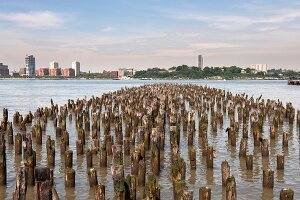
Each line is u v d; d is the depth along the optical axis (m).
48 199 15.12
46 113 44.16
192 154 22.95
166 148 29.20
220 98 68.06
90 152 23.33
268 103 53.00
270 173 19.38
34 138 31.91
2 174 19.97
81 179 21.27
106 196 18.41
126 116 37.44
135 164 21.05
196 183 20.47
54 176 21.92
